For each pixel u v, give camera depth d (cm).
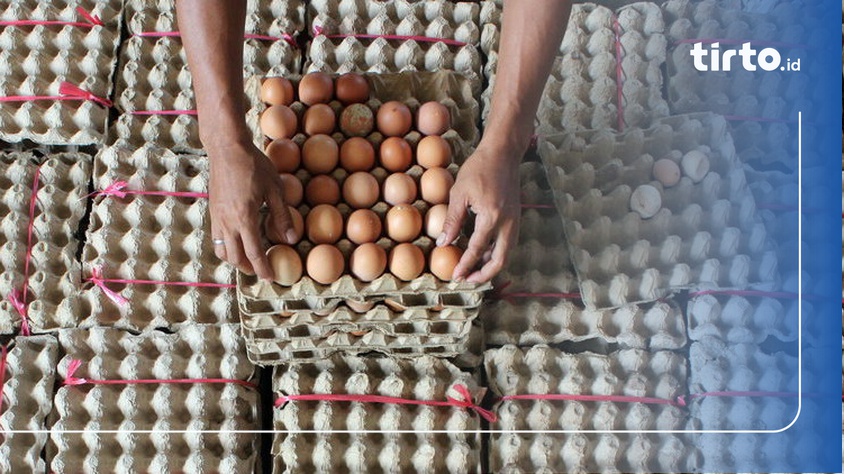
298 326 145
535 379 158
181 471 153
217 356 161
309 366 159
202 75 130
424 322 142
